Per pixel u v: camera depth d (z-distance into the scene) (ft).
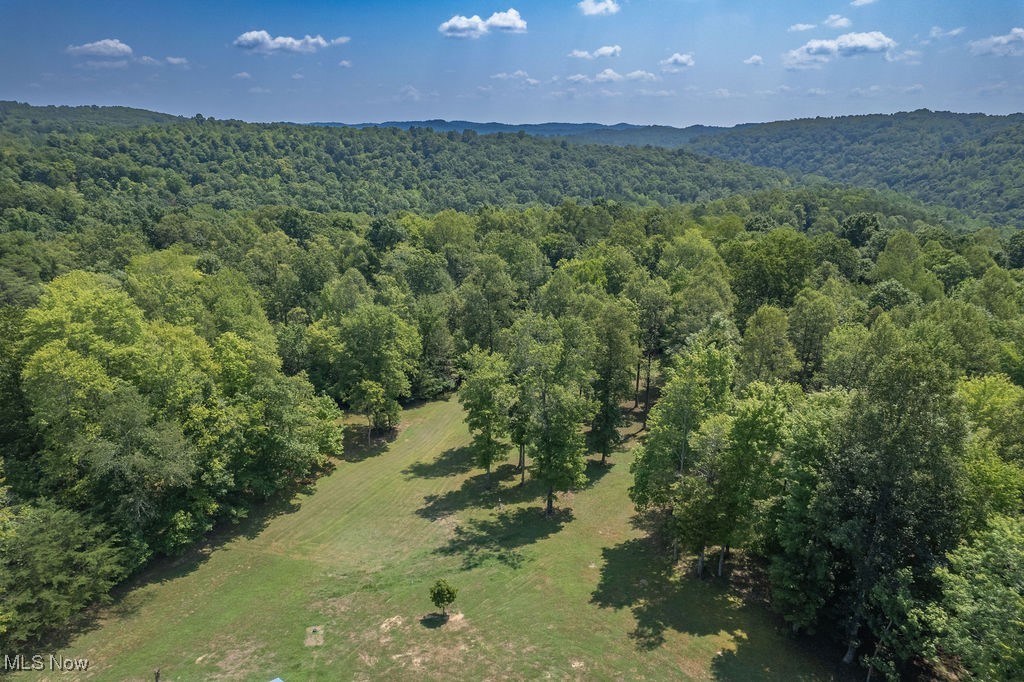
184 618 107.55
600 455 179.73
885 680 87.66
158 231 363.97
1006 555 70.69
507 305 271.49
